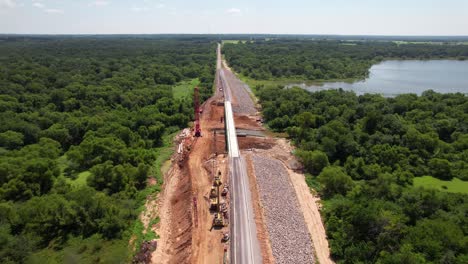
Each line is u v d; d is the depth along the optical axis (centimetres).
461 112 14762
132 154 11412
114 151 11244
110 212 8469
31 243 7362
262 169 10944
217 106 18688
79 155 11344
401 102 15888
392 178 10300
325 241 8131
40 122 14150
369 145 12406
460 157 11850
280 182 10506
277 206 9125
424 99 16725
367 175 10962
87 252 7631
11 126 13075
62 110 16775
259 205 9031
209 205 9106
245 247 7562
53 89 18850
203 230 8175
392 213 7981
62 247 7744
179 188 10556
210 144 13500
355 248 7394
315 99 17588
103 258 7431
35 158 10694
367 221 7681
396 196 9256
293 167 11862
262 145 13612
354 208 8044
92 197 8731
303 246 7819
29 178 9475
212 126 15825
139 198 9825
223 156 12212
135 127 14362
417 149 12200
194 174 10925
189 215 8788
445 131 13725
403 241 7175
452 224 7438
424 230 7256
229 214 8662
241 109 18225
